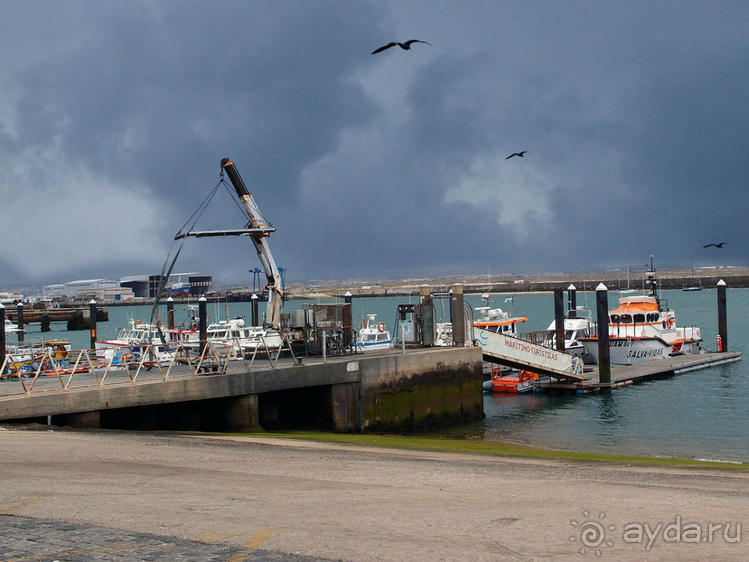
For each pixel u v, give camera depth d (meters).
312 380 33.91
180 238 44.16
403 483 16.83
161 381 29.94
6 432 24.50
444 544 10.98
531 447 32.59
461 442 32.88
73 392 27.56
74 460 19.11
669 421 40.47
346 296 50.53
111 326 164.62
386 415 36.59
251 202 45.50
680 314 153.88
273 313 46.38
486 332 45.00
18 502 13.63
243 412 32.06
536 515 13.13
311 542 10.98
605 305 51.69
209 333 73.06
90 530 11.64
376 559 10.16
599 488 16.61
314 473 18.14
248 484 16.06
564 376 51.50
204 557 10.22
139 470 17.80
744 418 41.03
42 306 177.50
